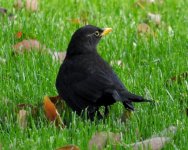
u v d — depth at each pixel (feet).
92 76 31.65
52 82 36.06
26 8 48.80
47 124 31.76
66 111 33.63
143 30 45.37
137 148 28.22
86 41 33.73
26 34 42.34
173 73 38.01
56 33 43.62
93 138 28.66
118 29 45.34
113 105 33.96
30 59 38.68
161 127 31.22
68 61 33.14
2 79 36.47
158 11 51.72
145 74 37.40
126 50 41.14
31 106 33.19
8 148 28.50
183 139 29.45
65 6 51.85
